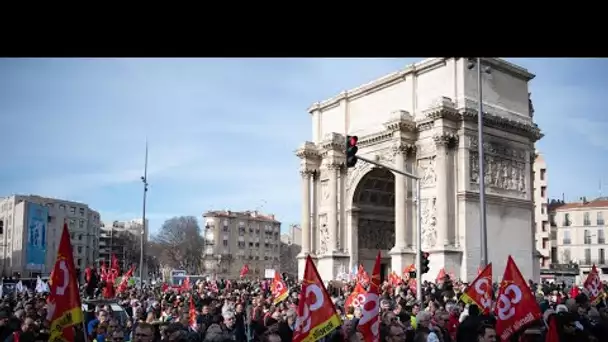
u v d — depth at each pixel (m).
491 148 76.44
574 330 17.75
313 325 15.87
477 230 73.19
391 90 84.12
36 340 16.86
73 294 14.27
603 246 149.12
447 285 52.47
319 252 90.25
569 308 23.95
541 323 18.78
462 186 73.00
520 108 81.38
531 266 78.75
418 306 31.78
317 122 95.94
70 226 199.62
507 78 80.31
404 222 75.56
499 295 18.89
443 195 72.38
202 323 26.66
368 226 89.25
